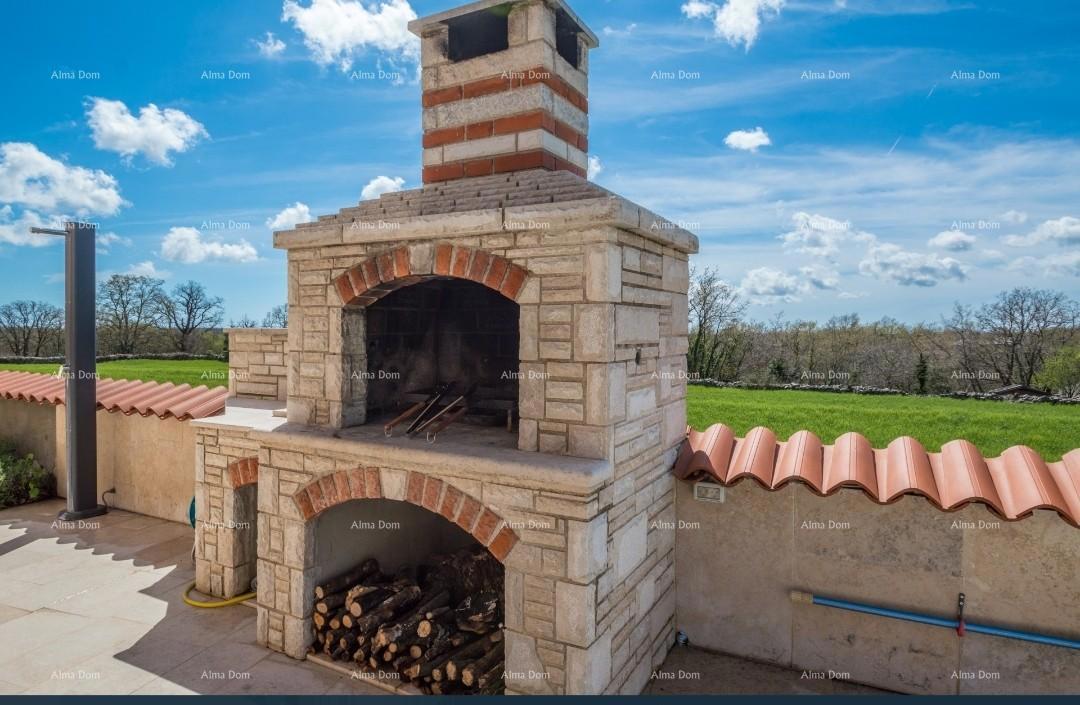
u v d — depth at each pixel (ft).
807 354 78.59
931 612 16.20
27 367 63.10
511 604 14.24
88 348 30.22
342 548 19.17
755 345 81.46
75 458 29.94
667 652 18.47
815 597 17.15
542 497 13.71
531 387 14.74
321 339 18.07
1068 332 67.92
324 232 17.33
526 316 14.70
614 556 14.61
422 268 15.98
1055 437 29.01
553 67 17.61
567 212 13.80
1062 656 15.11
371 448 15.87
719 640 18.60
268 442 18.10
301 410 18.56
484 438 16.69
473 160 18.04
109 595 21.59
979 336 72.18
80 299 29.91
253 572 21.86
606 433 13.88
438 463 14.76
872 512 16.76
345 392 17.90
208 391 29.63
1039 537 15.16
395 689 16.12
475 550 22.67
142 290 110.42
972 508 15.75
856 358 74.23
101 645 18.19
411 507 22.59
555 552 13.58
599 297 13.76
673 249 18.39
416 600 19.01
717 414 36.68
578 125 19.03
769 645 17.98
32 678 16.30
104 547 26.16
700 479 18.11
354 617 17.44
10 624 19.43
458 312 22.74
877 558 16.72
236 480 20.90
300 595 17.69
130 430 30.94
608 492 14.20
